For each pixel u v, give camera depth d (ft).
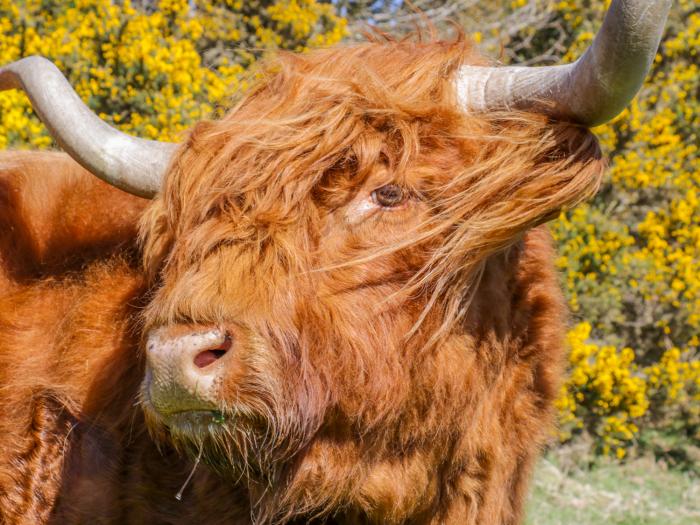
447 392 7.23
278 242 6.47
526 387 8.48
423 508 7.64
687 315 25.08
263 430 6.36
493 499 8.11
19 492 8.19
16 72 8.48
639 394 22.89
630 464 24.22
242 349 6.11
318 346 6.49
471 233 6.84
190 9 26.40
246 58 24.82
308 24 26.50
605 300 23.71
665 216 25.58
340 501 7.23
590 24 29.86
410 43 7.84
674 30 29.30
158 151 8.02
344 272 6.69
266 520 7.53
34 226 9.23
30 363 8.39
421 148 6.97
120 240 9.04
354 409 6.77
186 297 6.16
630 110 25.62
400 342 6.88
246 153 6.69
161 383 6.06
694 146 26.66
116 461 8.03
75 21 22.03
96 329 8.35
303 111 6.93
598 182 7.09
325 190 6.75
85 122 8.04
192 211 6.70
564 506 20.22
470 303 7.36
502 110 7.10
